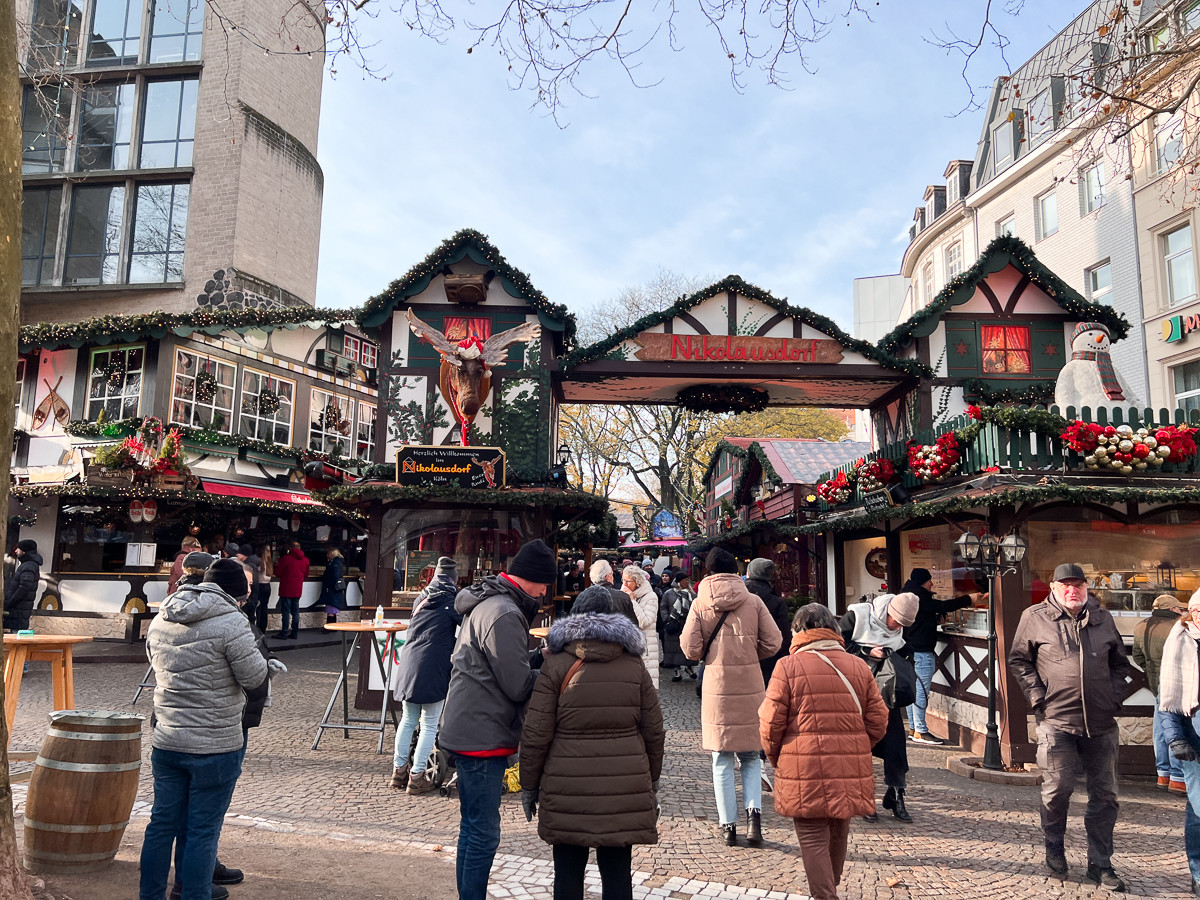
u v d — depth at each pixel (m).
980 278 12.20
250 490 18.02
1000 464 8.06
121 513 16.02
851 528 11.45
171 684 3.65
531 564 4.14
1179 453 7.90
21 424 17.64
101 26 24.42
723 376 12.02
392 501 10.04
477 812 3.81
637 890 4.51
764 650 5.58
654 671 8.24
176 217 23.70
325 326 21.19
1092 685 4.87
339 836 5.16
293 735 8.17
